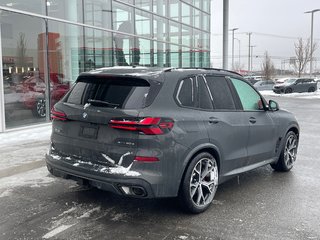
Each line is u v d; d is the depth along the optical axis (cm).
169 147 423
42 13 1220
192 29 2411
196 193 469
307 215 466
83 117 443
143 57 1867
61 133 477
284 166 664
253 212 475
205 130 469
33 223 433
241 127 533
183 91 466
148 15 1903
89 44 1466
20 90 1125
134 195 417
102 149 429
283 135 646
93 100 449
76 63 1399
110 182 414
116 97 440
